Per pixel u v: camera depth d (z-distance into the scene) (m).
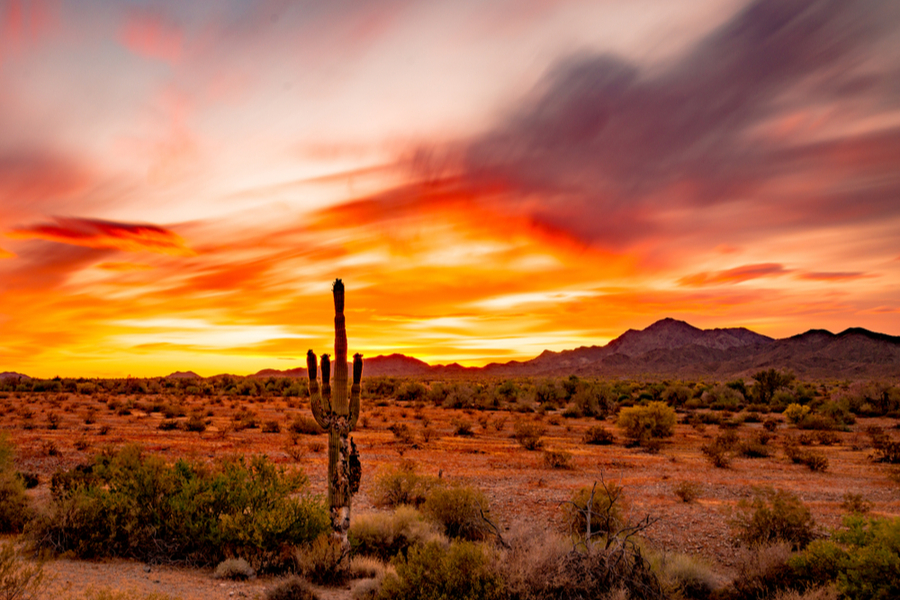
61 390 76.12
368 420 44.31
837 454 30.27
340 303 10.99
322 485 18.23
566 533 12.70
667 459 27.48
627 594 7.73
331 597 8.50
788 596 8.12
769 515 12.72
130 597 7.16
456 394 64.25
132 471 11.41
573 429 41.84
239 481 10.83
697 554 12.20
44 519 10.08
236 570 9.20
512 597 7.57
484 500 13.45
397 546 11.44
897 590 7.39
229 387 91.25
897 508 17.30
